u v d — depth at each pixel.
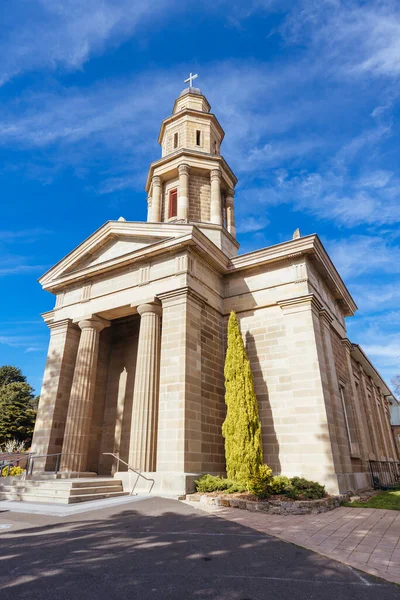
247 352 17.89
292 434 15.56
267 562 6.41
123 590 5.29
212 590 5.28
